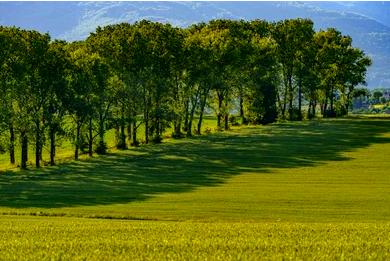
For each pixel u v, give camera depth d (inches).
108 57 4702.3
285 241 1294.3
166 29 5068.9
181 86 5211.6
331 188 2896.2
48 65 3949.3
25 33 3966.5
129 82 4694.9
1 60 3806.6
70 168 3727.9
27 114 3843.5
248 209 2300.7
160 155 4185.5
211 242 1269.7
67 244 1245.1
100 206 2401.6
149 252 1161.4
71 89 4079.7
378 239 1333.7
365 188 2896.2
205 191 2819.9
